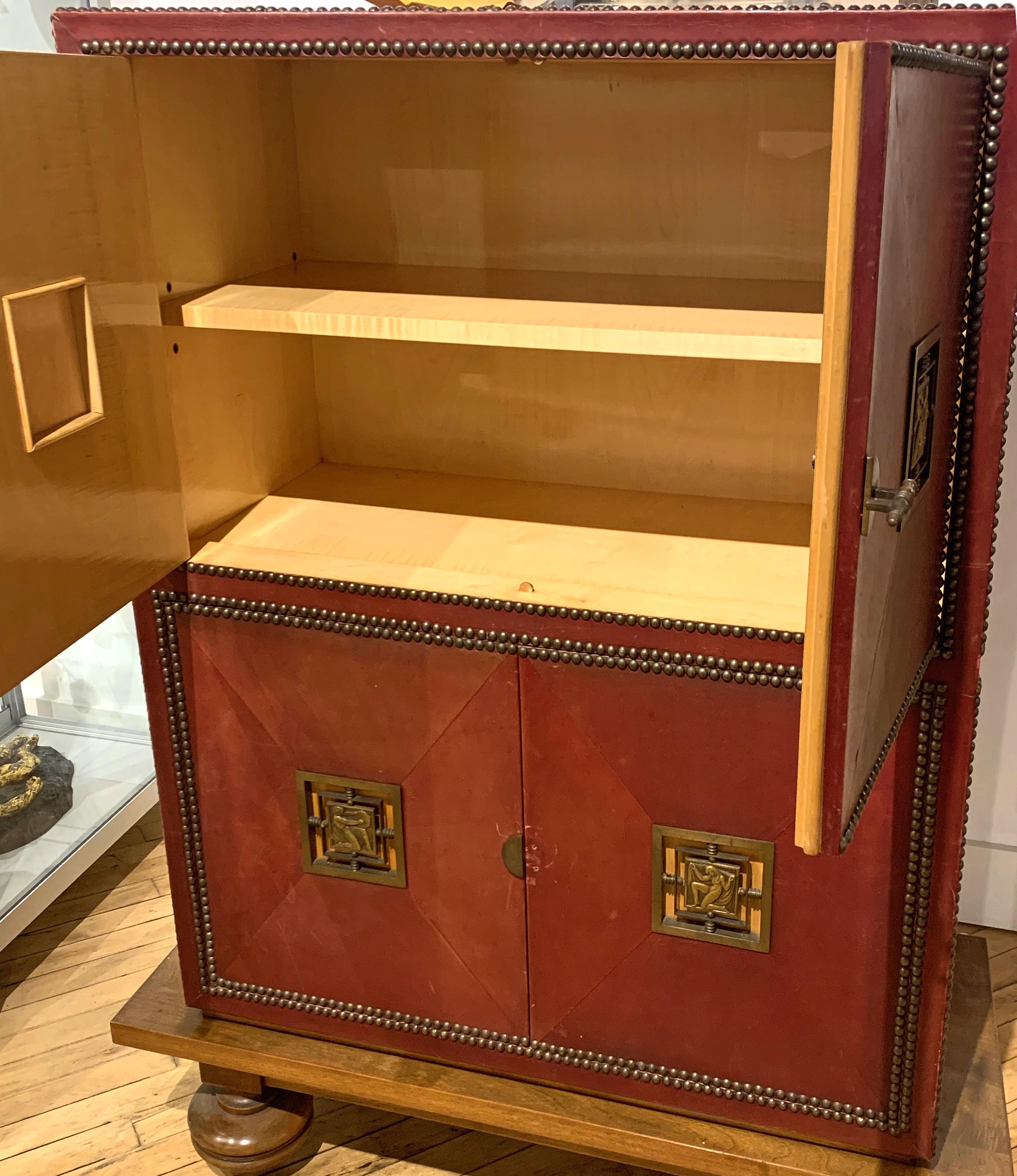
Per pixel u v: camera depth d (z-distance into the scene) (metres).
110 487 1.18
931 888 1.24
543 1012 1.44
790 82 1.36
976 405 1.09
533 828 1.35
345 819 1.42
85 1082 1.80
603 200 1.47
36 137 1.03
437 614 1.30
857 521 0.82
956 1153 1.36
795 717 1.21
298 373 1.63
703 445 1.54
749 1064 1.38
